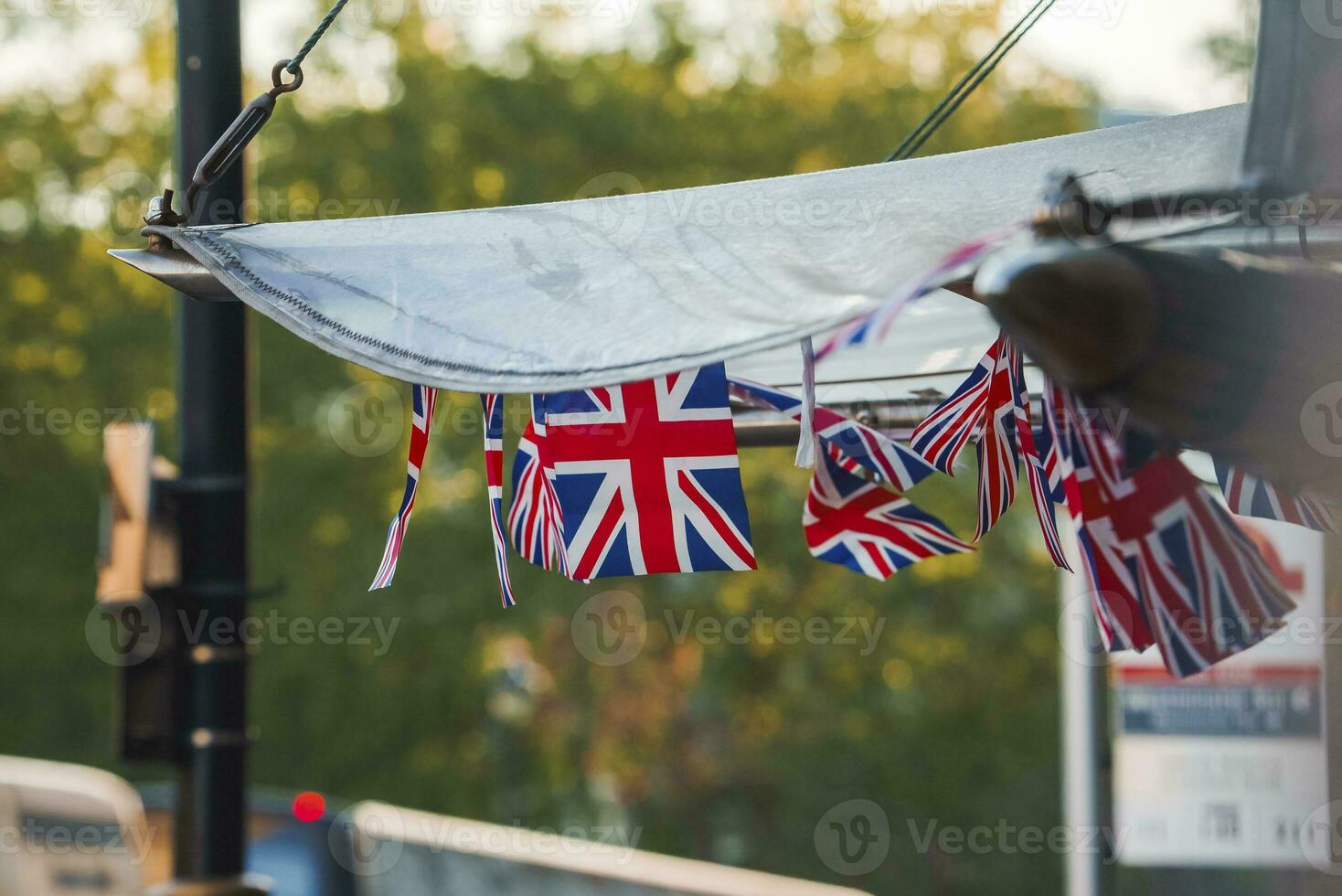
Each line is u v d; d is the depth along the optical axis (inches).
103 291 1005.8
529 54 1018.7
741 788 1093.8
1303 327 102.0
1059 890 1044.5
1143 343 101.0
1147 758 460.1
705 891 501.0
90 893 574.2
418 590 957.8
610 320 145.1
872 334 110.7
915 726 1037.2
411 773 985.5
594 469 192.7
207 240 170.4
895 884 1056.8
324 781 972.6
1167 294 101.7
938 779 1048.2
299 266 165.3
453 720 990.4
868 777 1053.8
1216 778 456.1
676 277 153.6
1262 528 386.9
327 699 957.2
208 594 281.4
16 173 1011.9
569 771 1049.5
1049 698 1048.8
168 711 279.1
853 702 1051.3
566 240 170.2
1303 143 126.7
